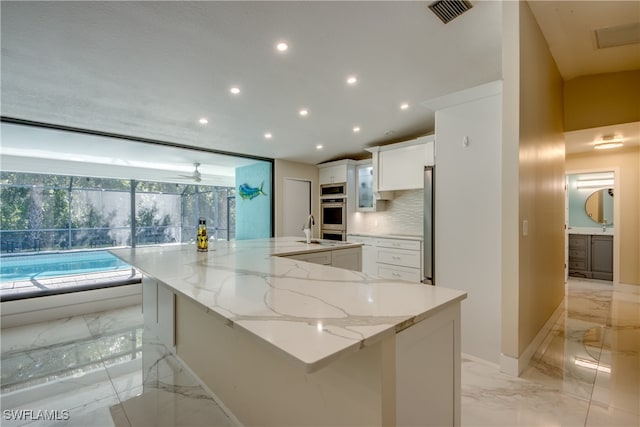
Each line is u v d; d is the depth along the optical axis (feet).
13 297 10.11
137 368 7.03
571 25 7.95
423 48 7.00
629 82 10.69
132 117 11.12
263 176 19.97
